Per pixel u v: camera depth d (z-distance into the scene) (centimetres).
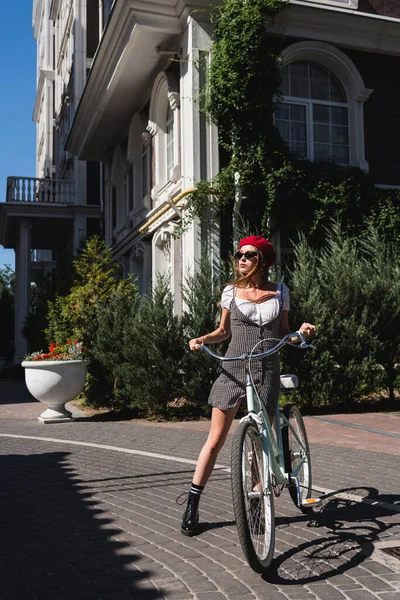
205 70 1292
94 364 1111
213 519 459
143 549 393
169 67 1453
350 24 1418
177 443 791
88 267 1427
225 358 394
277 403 416
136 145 1748
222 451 735
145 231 1631
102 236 2431
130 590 329
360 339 1057
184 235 1296
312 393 1052
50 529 437
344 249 1120
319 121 1427
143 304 1047
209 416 1046
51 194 2614
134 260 1839
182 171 1316
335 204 1321
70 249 2572
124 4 1320
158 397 1017
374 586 333
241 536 337
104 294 1258
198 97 1278
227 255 1270
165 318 1023
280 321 421
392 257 1277
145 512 479
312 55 1420
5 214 2567
